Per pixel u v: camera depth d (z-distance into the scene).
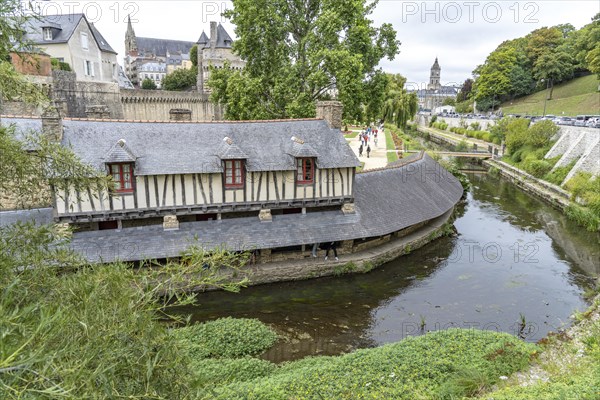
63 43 35.66
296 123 18.69
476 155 44.81
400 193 21.72
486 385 8.88
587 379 8.16
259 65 25.86
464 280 17.34
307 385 8.95
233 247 15.83
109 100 35.53
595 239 22.53
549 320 14.26
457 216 26.67
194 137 16.92
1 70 4.68
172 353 3.97
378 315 14.55
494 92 77.56
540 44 74.69
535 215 27.02
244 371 10.33
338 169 17.75
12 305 3.57
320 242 17.00
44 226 4.80
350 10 24.53
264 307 14.88
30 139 5.05
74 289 3.88
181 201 15.98
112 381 3.03
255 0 24.28
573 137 34.59
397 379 9.12
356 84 23.56
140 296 4.18
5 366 2.16
